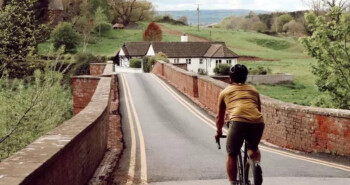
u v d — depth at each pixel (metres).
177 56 89.25
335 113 10.50
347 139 10.20
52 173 4.89
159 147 12.14
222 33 152.38
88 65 57.00
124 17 154.50
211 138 13.98
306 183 7.43
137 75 42.06
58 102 19.17
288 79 68.75
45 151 5.06
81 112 9.42
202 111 20.88
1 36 20.98
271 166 9.27
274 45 144.62
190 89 26.50
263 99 14.25
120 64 92.00
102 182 7.63
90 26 113.00
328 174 8.34
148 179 8.16
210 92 21.36
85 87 23.66
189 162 9.80
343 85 24.31
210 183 7.66
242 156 6.07
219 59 87.88
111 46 110.62
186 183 7.69
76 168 6.42
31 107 16.80
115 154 10.64
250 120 5.37
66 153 5.63
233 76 5.80
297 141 11.92
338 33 23.73
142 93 28.14
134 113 20.11
